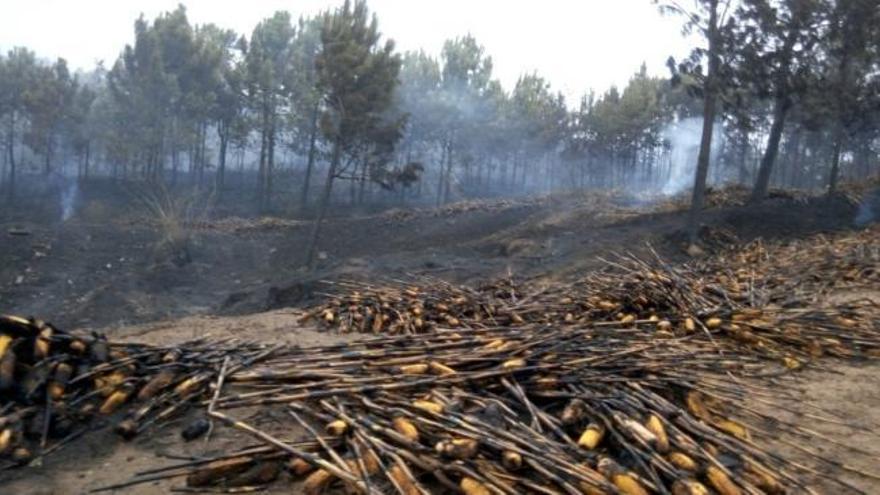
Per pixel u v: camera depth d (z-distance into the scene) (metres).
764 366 6.59
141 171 43.56
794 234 20.06
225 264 26.92
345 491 3.64
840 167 46.03
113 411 4.65
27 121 46.34
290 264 26.95
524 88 46.94
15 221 36.50
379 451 3.81
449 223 30.70
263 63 40.44
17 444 4.13
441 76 44.50
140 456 4.13
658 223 22.23
